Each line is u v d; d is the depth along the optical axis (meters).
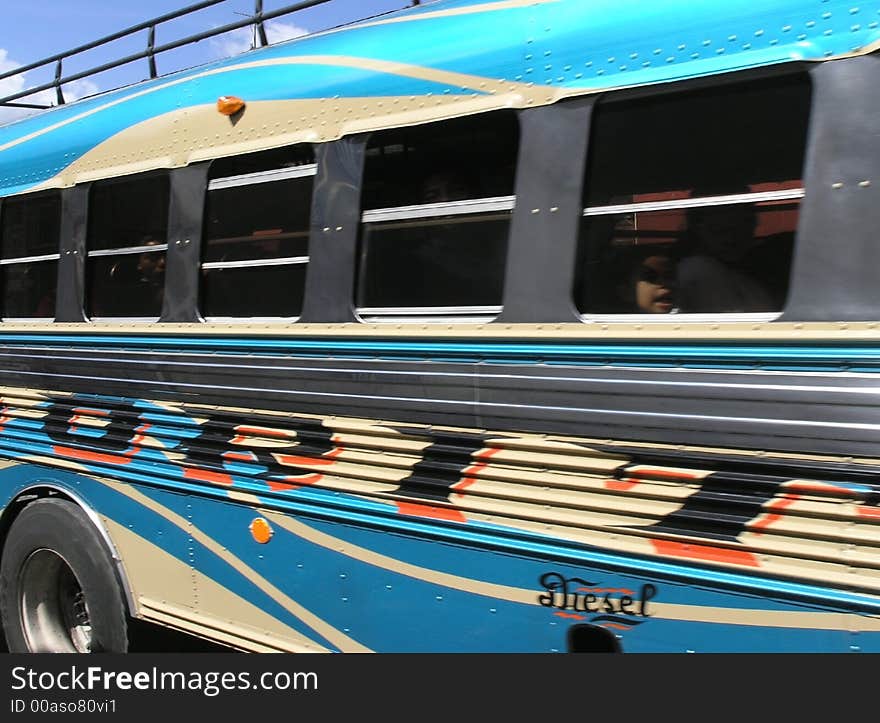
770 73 2.28
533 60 2.68
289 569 3.25
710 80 2.36
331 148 3.17
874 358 2.09
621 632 2.45
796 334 2.19
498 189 2.78
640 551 2.40
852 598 2.09
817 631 2.14
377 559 2.99
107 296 4.06
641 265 2.51
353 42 3.21
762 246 2.31
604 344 2.50
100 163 4.05
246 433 3.40
